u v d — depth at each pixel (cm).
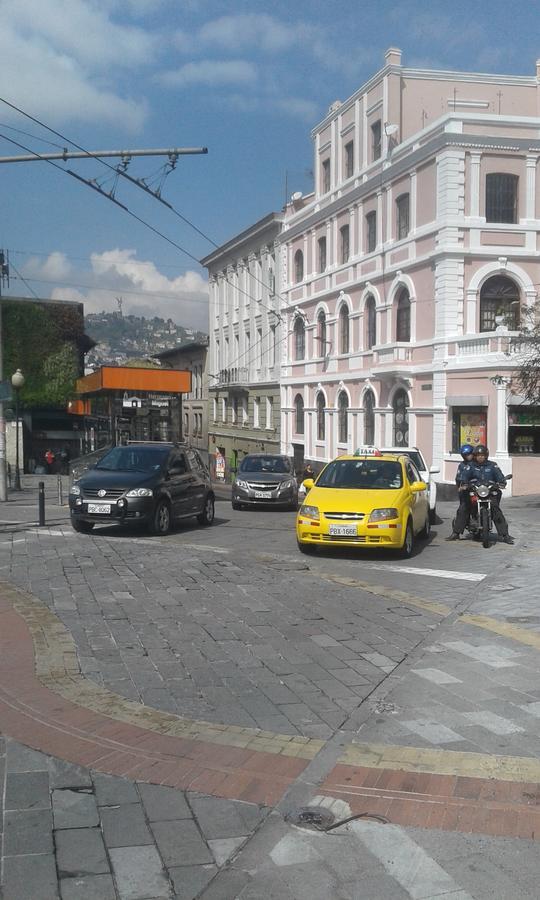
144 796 422
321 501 1238
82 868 355
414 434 2952
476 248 2761
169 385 2625
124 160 1363
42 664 642
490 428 2530
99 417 2848
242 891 341
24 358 4688
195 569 1064
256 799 420
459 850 373
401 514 1212
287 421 4284
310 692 588
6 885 342
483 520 1354
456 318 2766
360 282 3372
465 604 884
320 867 359
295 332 4225
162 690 587
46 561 1112
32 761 464
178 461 1600
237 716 537
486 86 3300
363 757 471
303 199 4216
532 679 617
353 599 900
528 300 2792
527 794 426
